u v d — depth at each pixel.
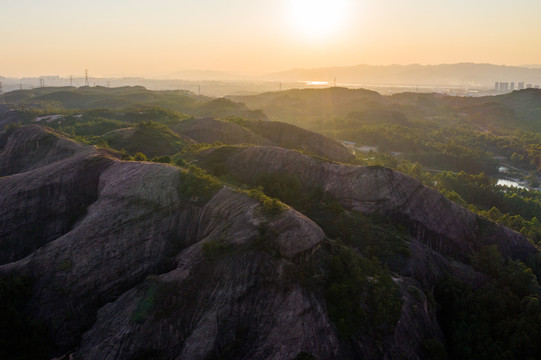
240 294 37.78
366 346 36.84
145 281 41.75
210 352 35.34
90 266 43.47
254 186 64.06
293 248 39.97
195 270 40.44
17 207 54.28
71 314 40.97
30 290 41.88
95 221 46.91
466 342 42.19
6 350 37.88
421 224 56.88
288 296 37.47
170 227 48.09
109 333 38.25
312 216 57.34
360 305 39.31
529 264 57.38
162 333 37.28
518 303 46.31
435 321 44.47
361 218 56.31
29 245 52.53
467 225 57.88
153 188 50.03
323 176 64.44
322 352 35.28
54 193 55.41
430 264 52.06
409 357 37.94
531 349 40.16
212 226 46.19
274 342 35.31
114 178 53.09
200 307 38.28
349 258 43.38
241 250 40.16
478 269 53.88
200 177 53.06
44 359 38.66
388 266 49.94
